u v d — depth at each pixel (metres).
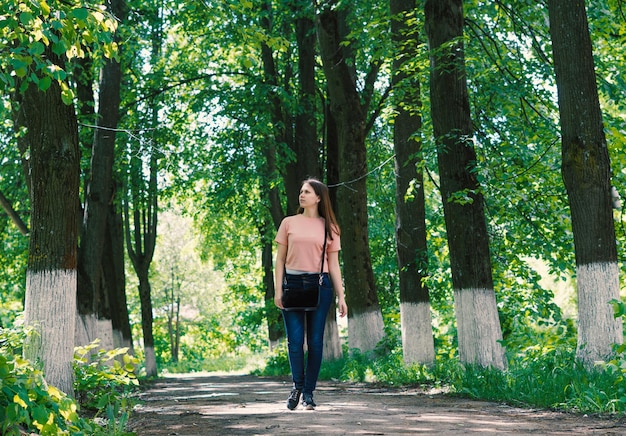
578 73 10.73
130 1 19.86
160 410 9.94
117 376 9.05
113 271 24.31
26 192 20.97
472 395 11.02
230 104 23.20
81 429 5.48
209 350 69.44
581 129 10.66
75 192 9.38
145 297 32.09
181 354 69.06
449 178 13.08
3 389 4.87
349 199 19.92
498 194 14.28
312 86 23.67
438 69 13.20
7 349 8.17
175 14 23.44
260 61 27.23
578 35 10.77
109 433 6.07
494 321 12.85
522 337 13.03
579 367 9.98
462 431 6.43
